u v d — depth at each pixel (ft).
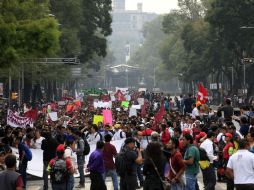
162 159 65.21
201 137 97.45
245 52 374.84
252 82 385.91
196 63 425.28
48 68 302.45
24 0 139.54
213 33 365.81
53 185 74.79
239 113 126.72
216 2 318.24
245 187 63.52
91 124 119.85
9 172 54.49
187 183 73.56
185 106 171.32
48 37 130.41
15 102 290.15
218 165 100.73
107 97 280.31
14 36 126.52
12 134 104.47
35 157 106.93
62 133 103.04
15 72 241.76
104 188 81.10
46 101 364.17
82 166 98.32
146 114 178.81
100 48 383.86
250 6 312.09
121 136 114.52
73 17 333.62
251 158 63.67
